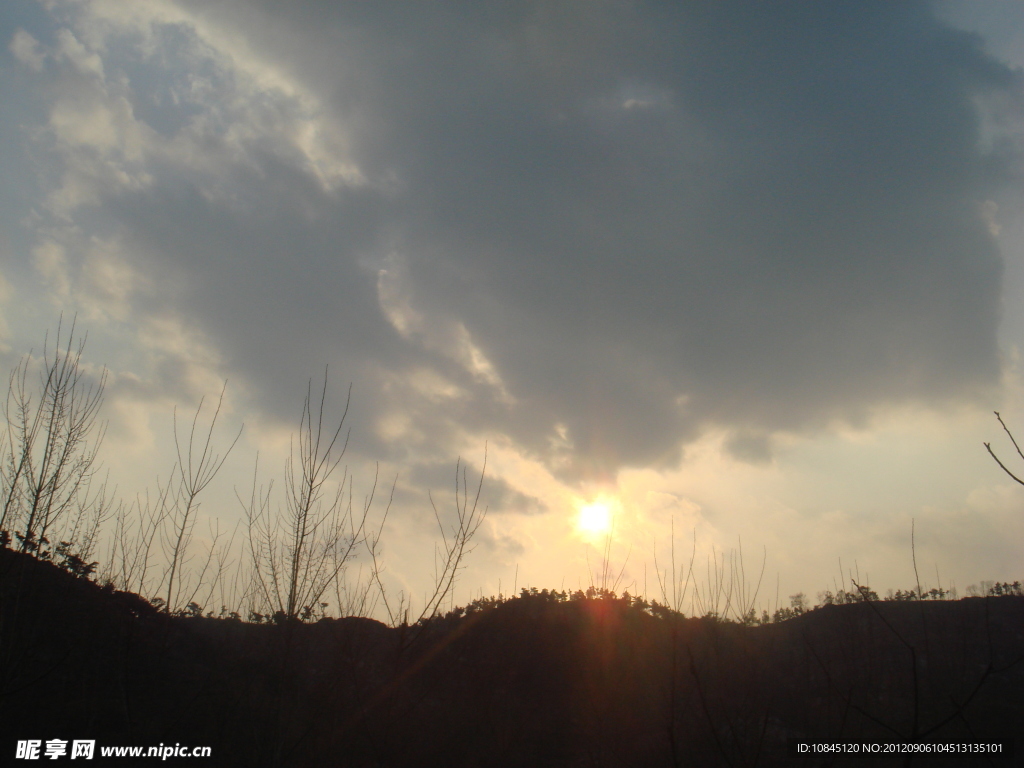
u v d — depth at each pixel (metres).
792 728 15.89
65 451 12.63
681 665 17.45
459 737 16.94
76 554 13.73
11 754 11.73
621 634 22.66
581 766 18.39
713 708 14.34
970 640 20.44
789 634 21.70
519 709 20.12
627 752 17.67
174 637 16.94
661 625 23.22
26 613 11.31
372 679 12.91
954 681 17.44
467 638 21.08
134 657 13.84
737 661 15.98
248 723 12.22
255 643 14.59
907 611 22.61
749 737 13.08
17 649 10.92
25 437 12.32
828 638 18.50
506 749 18.02
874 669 18.14
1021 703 17.00
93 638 13.23
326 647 13.87
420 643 14.20
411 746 14.56
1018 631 21.41
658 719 17.45
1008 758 13.40
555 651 21.98
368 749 11.73
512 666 20.62
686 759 13.16
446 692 18.58
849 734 15.41
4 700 9.43
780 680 17.94
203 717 13.74
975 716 15.86
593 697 19.94
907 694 17.19
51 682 13.12
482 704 18.58
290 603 12.38
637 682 19.89
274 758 10.70
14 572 11.80
